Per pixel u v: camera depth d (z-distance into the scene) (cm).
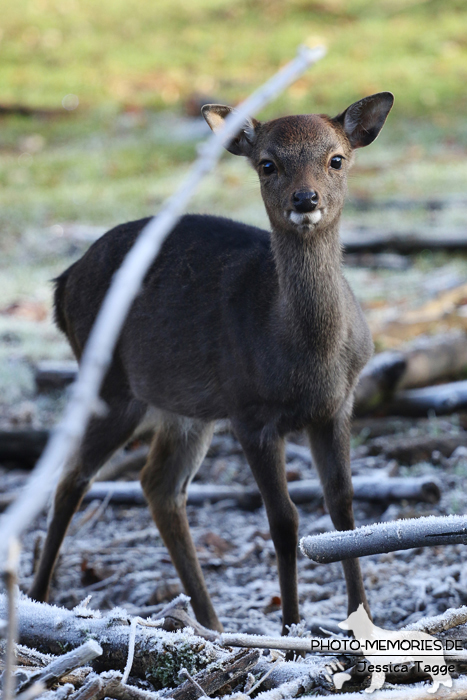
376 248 1844
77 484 795
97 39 4253
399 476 1028
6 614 550
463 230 1878
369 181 2422
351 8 4400
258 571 857
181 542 788
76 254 2000
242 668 500
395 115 3109
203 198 2333
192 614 759
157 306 777
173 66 3884
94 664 529
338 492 702
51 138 3128
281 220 678
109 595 812
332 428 705
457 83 3375
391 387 1162
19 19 4481
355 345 707
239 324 714
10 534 220
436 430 1121
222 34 4234
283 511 680
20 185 2623
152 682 521
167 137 3022
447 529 504
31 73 3853
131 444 1147
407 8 4334
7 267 1925
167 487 813
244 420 714
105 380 813
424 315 1388
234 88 3512
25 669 476
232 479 1065
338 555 519
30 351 1459
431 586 762
